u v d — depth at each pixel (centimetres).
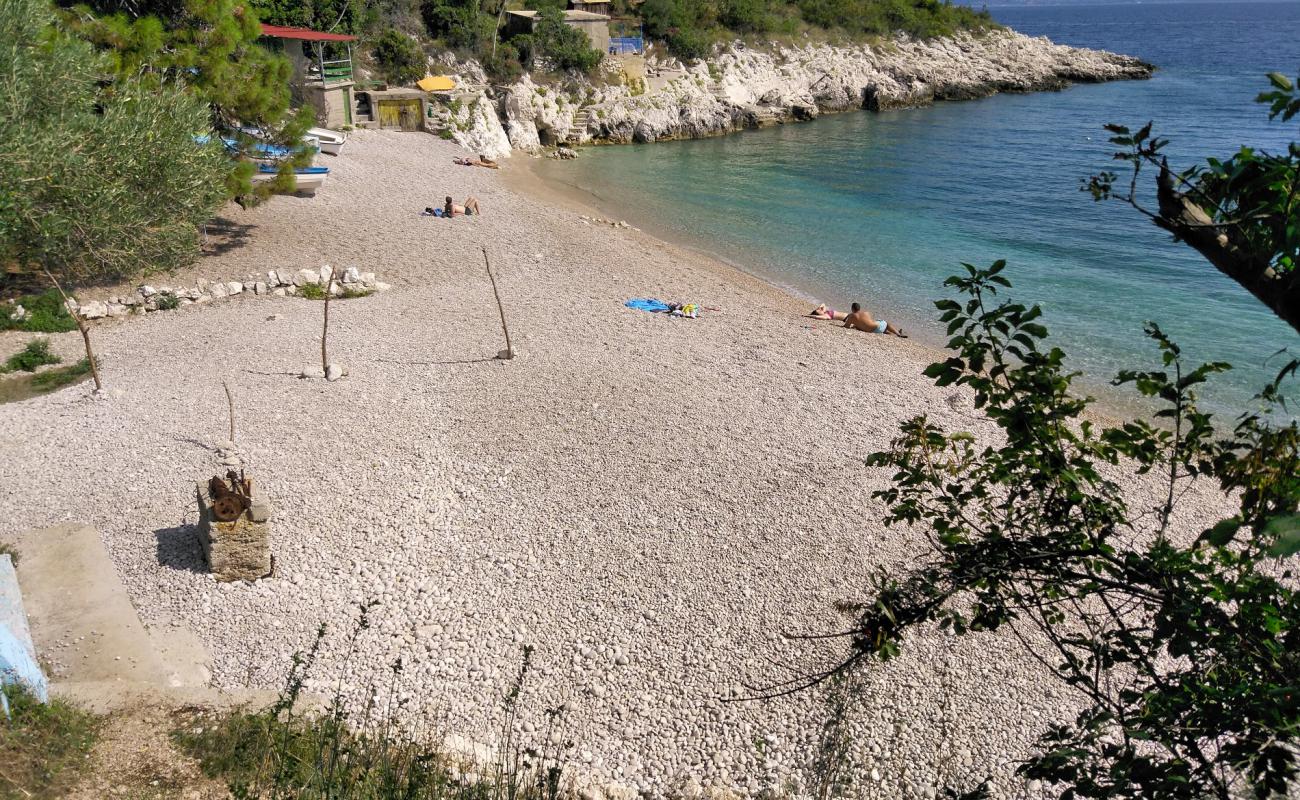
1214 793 465
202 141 2850
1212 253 412
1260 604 483
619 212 4641
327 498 1717
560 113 6631
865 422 2173
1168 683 549
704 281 3456
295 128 3294
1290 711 444
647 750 1245
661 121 7062
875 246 4072
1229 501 1841
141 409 2003
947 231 4316
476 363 2406
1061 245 4034
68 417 1952
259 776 904
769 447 2012
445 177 4756
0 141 2153
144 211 2564
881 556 1620
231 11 3158
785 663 1390
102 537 1545
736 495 1811
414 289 3003
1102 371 2677
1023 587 1446
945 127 7575
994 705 1316
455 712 1275
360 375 2266
